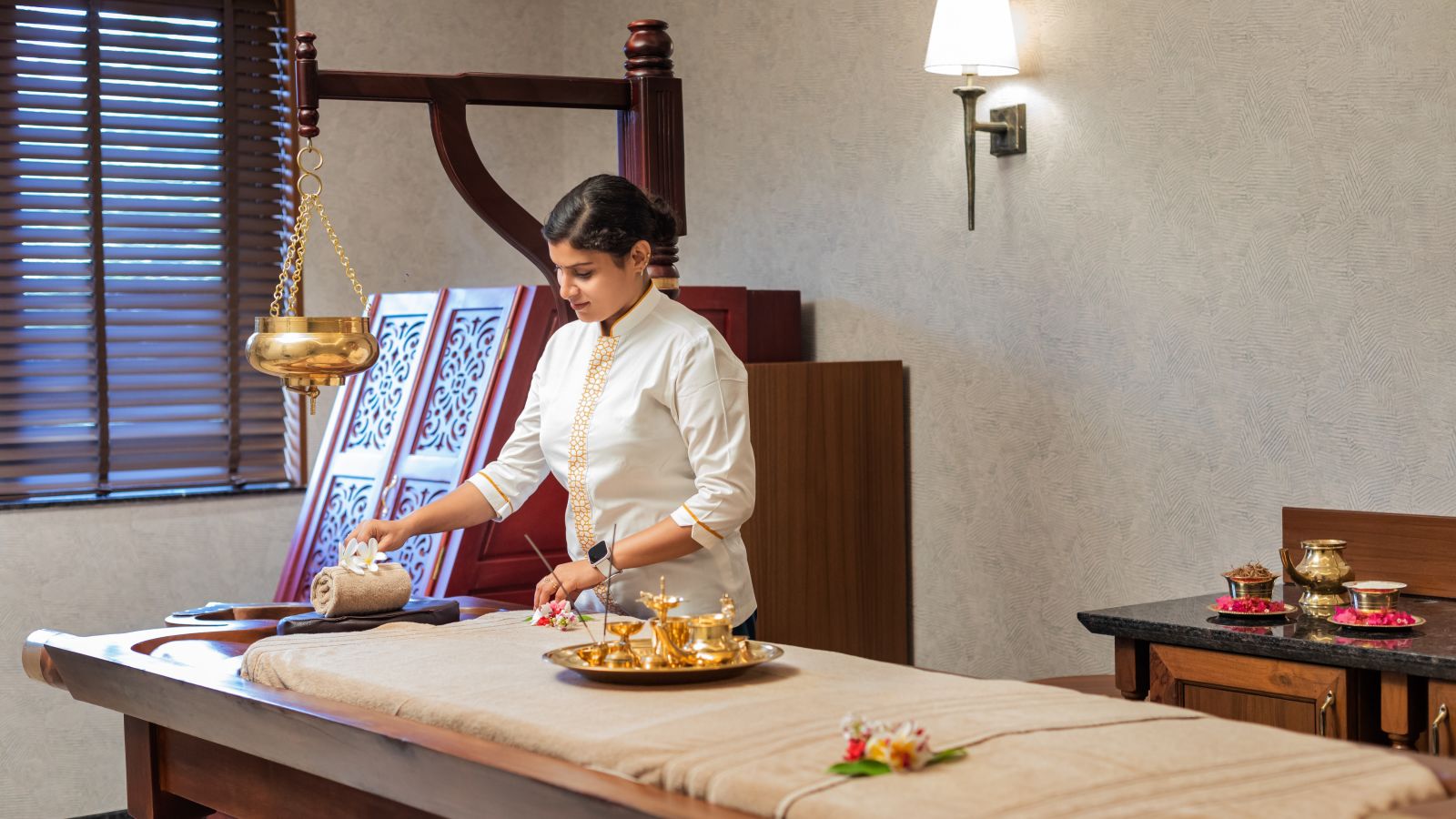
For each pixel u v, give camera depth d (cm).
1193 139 314
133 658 207
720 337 234
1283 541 296
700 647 165
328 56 462
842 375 374
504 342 357
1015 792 112
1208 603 272
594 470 235
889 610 384
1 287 419
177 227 440
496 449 348
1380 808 110
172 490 443
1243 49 304
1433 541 272
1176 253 319
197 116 445
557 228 224
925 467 383
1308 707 230
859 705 143
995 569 364
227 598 447
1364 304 285
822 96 407
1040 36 345
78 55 428
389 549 237
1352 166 286
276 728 168
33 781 418
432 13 480
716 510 223
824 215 409
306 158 460
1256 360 305
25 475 421
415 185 481
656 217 233
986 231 361
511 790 132
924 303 379
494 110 495
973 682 157
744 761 123
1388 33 279
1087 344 338
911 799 111
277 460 462
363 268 471
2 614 412
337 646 191
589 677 160
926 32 374
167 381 445
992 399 363
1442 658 211
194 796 202
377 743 150
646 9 468
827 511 372
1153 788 112
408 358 398
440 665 174
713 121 446
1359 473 288
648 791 124
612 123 484
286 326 224
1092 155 335
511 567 348
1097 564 339
